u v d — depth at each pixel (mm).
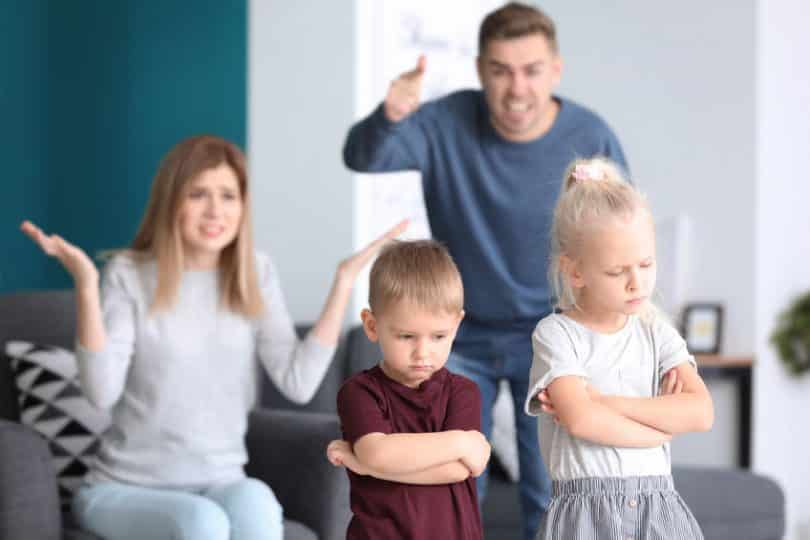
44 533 4477
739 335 8547
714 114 8648
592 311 3727
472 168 5598
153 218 5262
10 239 8188
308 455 5152
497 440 6957
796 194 8797
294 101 7496
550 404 3633
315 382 5344
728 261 8594
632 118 9156
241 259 5242
